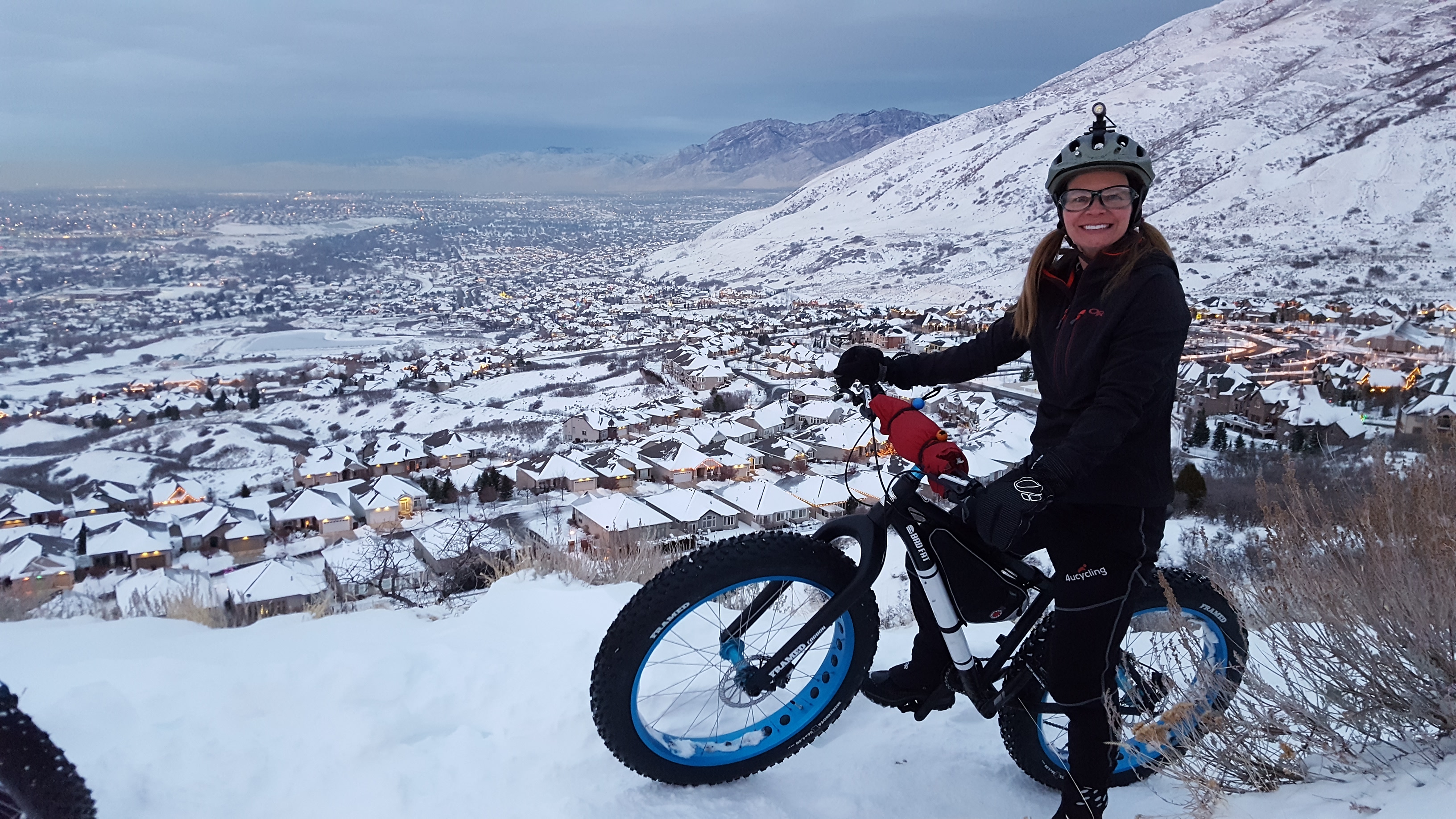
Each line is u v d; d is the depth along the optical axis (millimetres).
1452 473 2672
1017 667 2227
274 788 2164
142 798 2057
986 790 2303
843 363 2242
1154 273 1867
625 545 5828
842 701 2316
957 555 2102
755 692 2195
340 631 3562
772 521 25438
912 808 2213
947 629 2135
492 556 7633
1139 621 2428
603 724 2062
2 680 2619
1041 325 2125
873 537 2143
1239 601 2641
